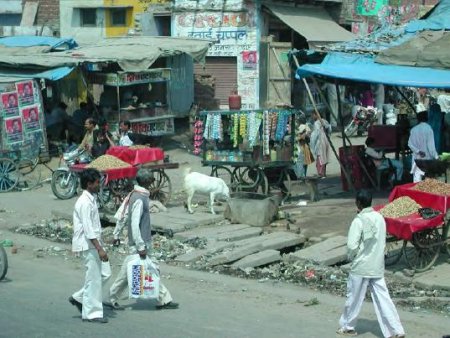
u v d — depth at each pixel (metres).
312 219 16.11
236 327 9.31
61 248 14.44
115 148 17.39
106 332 8.91
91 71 25.28
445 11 19.67
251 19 29.81
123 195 16.80
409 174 19.19
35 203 18.72
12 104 22.25
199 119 21.77
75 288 11.37
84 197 9.23
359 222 8.81
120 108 25.19
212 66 30.72
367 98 31.38
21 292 11.03
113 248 14.23
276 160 17.52
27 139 22.67
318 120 21.08
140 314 9.91
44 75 23.20
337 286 11.70
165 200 17.98
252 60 29.92
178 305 10.44
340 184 20.61
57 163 23.53
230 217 15.88
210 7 30.27
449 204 12.20
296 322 9.65
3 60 24.22
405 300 10.90
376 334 9.18
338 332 9.11
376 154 19.06
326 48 18.98
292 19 30.41
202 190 16.17
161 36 30.02
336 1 32.78
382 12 35.22
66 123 24.59
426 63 17.36
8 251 14.30
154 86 26.95
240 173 18.66
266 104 30.25
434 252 12.35
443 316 10.16
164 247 14.01
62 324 9.24
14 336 8.69
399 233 11.67
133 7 31.64
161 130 26.77
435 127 18.95
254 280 12.22
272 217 15.73
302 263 12.89
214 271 12.76
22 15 32.94
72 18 32.59
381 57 18.00
